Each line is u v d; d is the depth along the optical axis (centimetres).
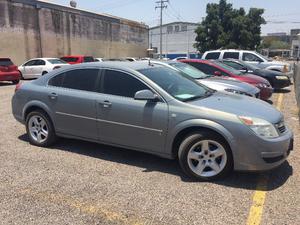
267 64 1686
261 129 432
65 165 525
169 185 450
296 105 1117
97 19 3481
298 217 369
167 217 370
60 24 2981
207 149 456
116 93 525
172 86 514
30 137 629
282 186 444
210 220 363
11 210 386
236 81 936
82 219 366
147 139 495
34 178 474
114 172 496
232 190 433
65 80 588
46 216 373
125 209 387
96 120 539
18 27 2567
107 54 3697
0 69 1817
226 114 445
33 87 618
